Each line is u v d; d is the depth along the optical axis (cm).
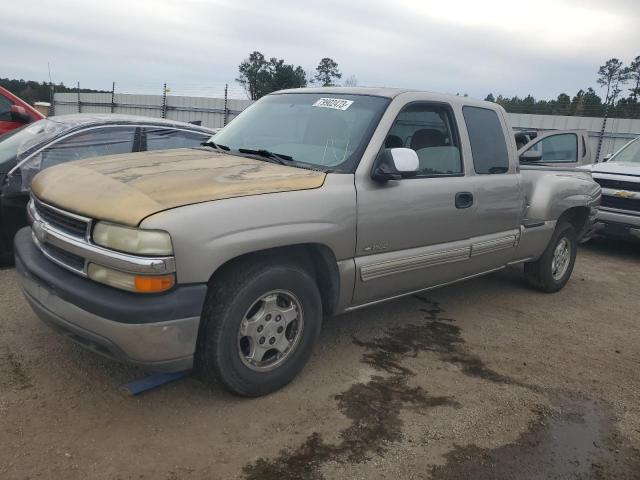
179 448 275
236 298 295
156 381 332
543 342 452
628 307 568
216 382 309
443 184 409
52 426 284
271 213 301
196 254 271
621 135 1969
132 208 269
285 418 308
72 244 284
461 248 434
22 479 245
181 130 636
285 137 399
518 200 492
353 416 315
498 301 551
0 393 310
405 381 363
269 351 327
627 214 779
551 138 989
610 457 297
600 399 361
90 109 2916
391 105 386
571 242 596
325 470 268
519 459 289
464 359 405
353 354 398
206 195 287
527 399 353
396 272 383
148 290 265
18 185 518
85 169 334
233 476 258
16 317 412
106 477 250
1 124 775
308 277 330
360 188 351
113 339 268
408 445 293
